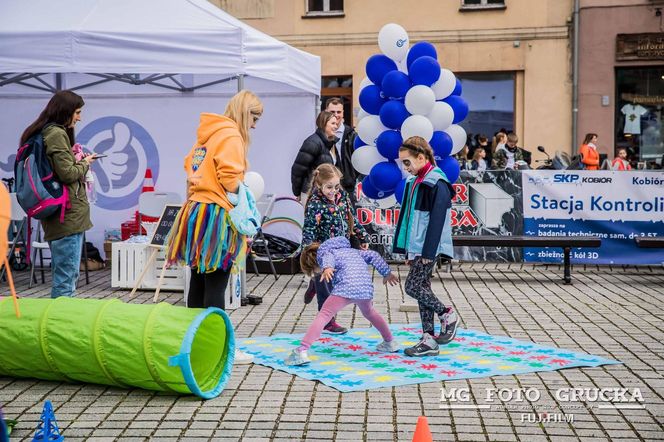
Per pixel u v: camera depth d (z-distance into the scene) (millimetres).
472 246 12023
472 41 21250
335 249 6902
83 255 11695
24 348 5906
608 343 7422
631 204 12023
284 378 6281
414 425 5191
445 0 21203
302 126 12109
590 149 17766
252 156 12188
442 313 7152
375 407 5555
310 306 9219
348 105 21719
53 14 9180
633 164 21078
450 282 11125
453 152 9258
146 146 12180
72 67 8914
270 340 7504
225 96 12094
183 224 6355
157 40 8938
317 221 7590
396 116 8828
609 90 20969
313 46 21578
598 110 21016
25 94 12047
